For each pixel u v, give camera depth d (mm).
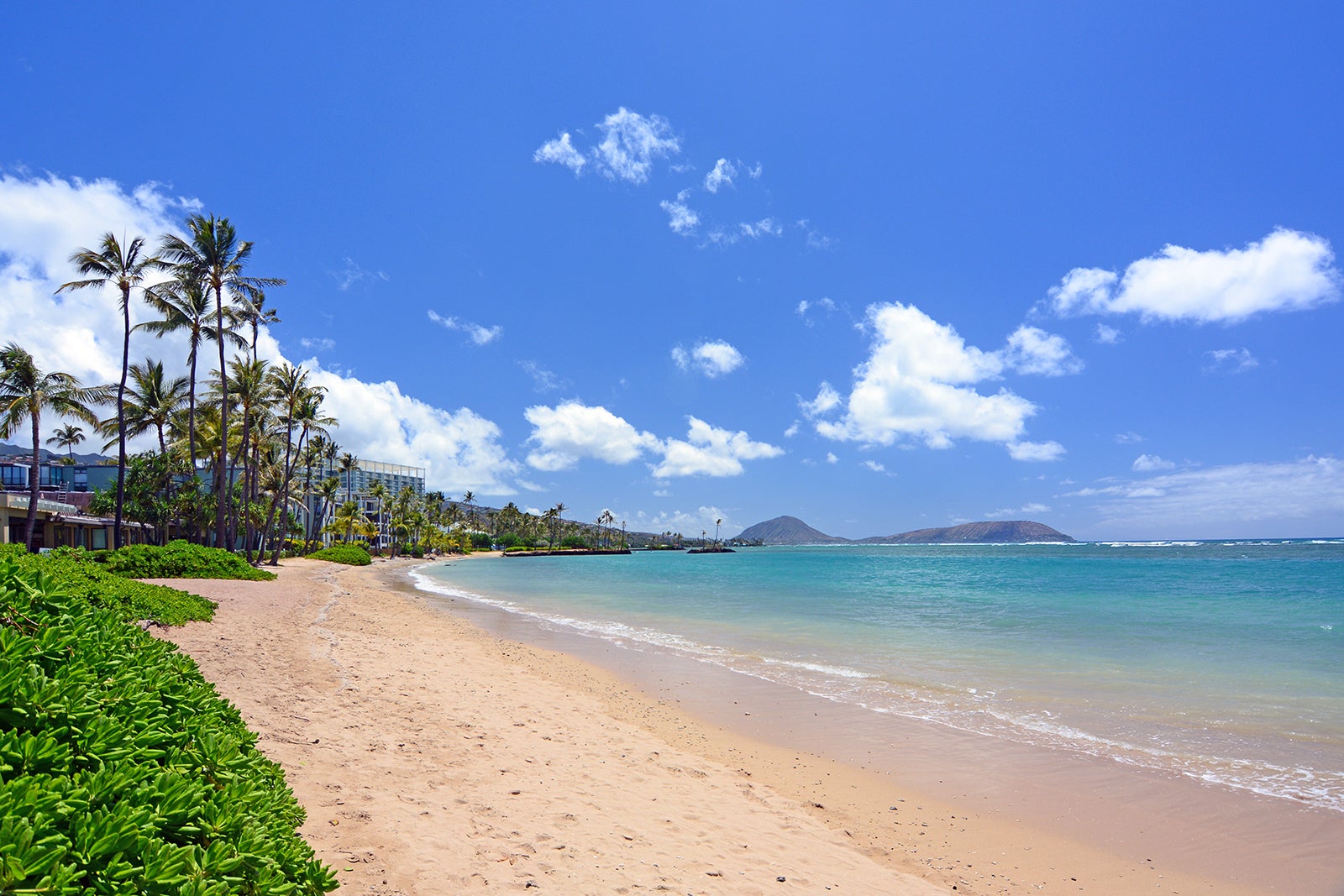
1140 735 9578
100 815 1974
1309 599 29594
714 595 36719
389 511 117375
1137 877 5895
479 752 7441
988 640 18359
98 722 2336
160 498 51031
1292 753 8766
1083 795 7582
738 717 10703
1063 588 38219
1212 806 7234
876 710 11062
